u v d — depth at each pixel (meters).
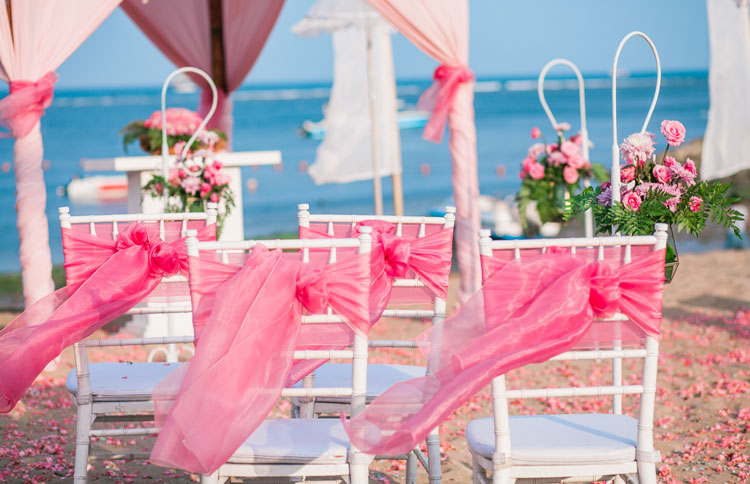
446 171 27.50
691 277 7.79
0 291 8.18
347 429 2.11
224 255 2.25
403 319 6.60
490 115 60.22
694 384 4.63
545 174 5.41
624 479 2.29
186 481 3.36
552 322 2.13
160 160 5.04
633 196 2.78
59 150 38.56
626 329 2.21
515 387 4.70
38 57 4.57
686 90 102.94
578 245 2.19
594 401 4.43
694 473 3.31
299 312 2.24
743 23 6.01
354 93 9.04
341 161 9.09
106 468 3.48
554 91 110.94
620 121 48.56
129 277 2.69
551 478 2.27
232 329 2.14
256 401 2.12
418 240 2.71
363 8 6.53
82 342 2.72
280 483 2.36
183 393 2.08
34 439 3.87
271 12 6.78
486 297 2.20
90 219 2.81
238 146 38.91
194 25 6.74
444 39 5.44
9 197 22.84
